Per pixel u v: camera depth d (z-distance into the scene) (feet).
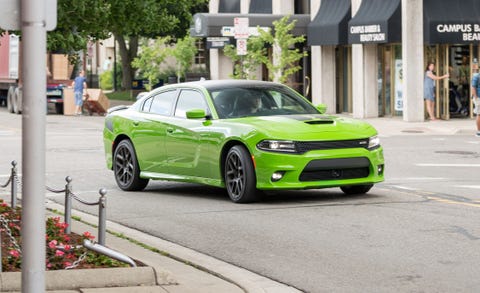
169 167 51.39
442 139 92.38
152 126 52.37
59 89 148.87
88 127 117.50
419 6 115.24
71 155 79.00
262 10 152.87
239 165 46.52
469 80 118.73
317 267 31.58
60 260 29.78
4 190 55.72
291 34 133.18
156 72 176.76
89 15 45.01
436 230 37.76
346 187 49.60
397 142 88.94
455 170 63.16
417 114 116.78
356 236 36.99
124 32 50.06
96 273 27.76
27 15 17.95
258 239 37.17
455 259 32.04
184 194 52.21
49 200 51.34
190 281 28.99
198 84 51.19
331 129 45.96
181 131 50.16
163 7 53.52
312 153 44.91
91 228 39.47
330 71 136.05
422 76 116.37
